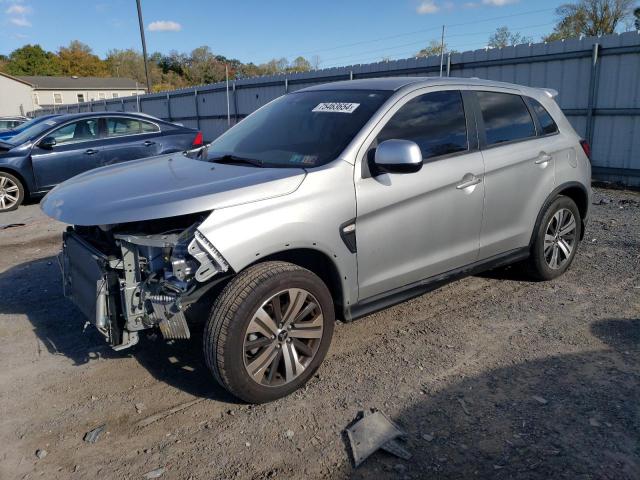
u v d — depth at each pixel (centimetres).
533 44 1068
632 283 497
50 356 390
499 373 349
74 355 391
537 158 459
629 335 395
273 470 267
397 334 409
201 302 315
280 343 320
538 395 322
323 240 327
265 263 315
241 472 267
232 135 442
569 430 288
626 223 715
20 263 612
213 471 268
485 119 430
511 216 445
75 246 348
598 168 1030
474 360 367
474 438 285
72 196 339
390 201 355
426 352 380
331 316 338
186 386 346
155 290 306
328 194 330
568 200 497
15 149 934
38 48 9525
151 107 2583
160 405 326
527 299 468
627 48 943
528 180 452
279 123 414
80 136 979
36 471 272
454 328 416
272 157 372
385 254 362
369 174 350
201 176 341
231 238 295
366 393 330
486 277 524
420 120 387
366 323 430
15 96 6850
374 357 375
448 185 387
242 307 297
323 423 302
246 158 379
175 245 295
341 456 275
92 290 327
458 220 400
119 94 7956
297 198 319
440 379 344
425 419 303
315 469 267
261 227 304
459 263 414
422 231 379
